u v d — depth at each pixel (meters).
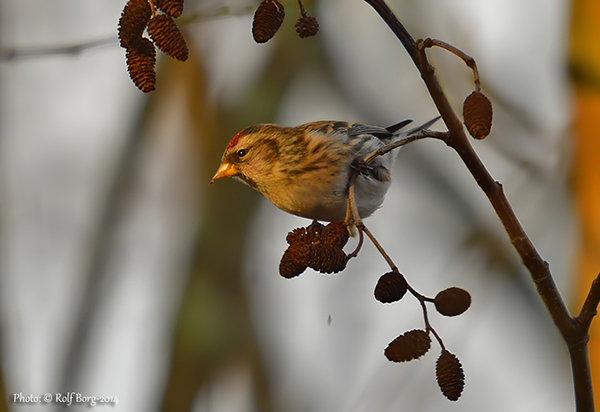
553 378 10.45
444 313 3.98
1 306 9.66
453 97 10.28
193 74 10.60
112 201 10.84
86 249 10.77
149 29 3.85
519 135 9.94
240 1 8.79
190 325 10.08
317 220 7.37
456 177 10.60
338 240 4.75
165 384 10.15
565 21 9.12
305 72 10.46
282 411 10.16
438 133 3.95
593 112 8.86
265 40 4.08
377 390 9.67
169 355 10.23
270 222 10.89
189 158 10.78
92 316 10.57
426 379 9.86
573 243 9.16
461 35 10.26
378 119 10.65
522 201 9.59
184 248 10.63
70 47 8.36
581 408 4.12
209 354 10.03
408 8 10.46
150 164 10.90
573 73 8.97
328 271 4.40
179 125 10.81
